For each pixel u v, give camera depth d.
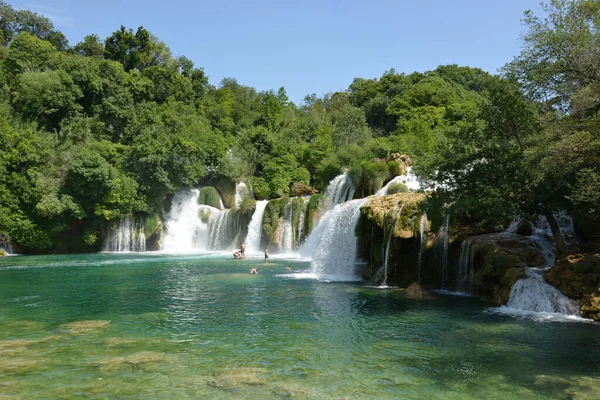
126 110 62.97
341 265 29.89
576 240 20.75
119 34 86.44
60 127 57.31
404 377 10.67
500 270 18.88
